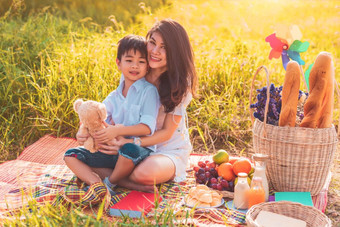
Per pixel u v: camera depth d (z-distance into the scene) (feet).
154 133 11.09
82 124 10.47
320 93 10.21
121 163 10.43
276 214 8.96
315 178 10.47
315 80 10.28
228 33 28.53
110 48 18.95
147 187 10.62
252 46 22.41
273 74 18.44
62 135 14.96
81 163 10.68
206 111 16.25
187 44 11.11
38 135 15.06
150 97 10.98
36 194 10.44
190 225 8.86
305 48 10.92
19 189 10.76
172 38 10.80
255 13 28.68
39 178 11.48
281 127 10.35
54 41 19.67
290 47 11.09
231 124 15.61
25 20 25.55
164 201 9.40
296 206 9.20
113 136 10.42
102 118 10.36
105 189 9.99
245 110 16.14
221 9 31.30
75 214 8.79
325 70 10.14
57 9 28.96
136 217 9.33
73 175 11.67
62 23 24.59
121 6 29.68
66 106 15.48
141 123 10.81
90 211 9.84
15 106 15.74
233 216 9.42
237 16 27.94
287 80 10.28
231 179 10.82
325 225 8.45
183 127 11.70
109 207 9.89
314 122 10.34
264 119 10.38
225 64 18.70
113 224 8.55
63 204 9.91
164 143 11.50
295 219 8.79
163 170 10.64
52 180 11.25
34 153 13.47
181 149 11.62
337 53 25.32
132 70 11.03
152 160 10.54
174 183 11.13
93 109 10.23
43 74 16.34
